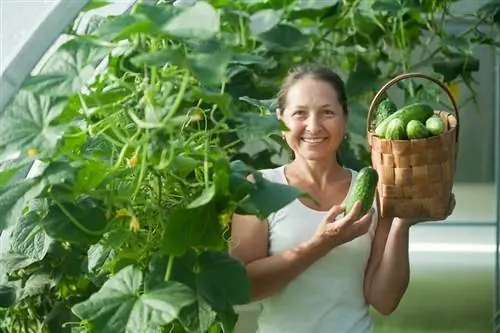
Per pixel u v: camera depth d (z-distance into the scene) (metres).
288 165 5.28
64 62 4.09
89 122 4.39
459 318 9.53
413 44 8.45
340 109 5.10
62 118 4.36
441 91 8.43
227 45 4.13
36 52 4.47
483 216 10.32
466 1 8.75
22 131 4.15
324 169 5.17
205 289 4.20
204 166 4.38
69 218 4.38
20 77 4.48
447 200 5.09
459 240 10.27
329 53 8.60
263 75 7.93
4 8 4.88
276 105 5.62
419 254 10.30
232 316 4.58
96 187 4.33
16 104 4.22
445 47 8.27
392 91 9.77
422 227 10.28
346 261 5.10
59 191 4.28
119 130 4.47
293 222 5.05
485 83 10.02
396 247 5.16
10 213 4.17
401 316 9.62
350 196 4.86
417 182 5.00
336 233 4.82
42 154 4.27
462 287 10.02
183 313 4.14
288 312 5.06
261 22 7.85
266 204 4.18
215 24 3.73
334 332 5.06
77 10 4.48
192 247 4.33
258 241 5.06
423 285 10.05
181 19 3.76
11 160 4.27
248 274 4.94
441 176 5.02
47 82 4.02
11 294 5.47
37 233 4.77
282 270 4.90
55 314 5.57
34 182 4.24
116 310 4.05
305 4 8.16
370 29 8.32
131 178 4.52
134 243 4.58
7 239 5.45
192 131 4.77
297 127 5.06
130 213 4.31
